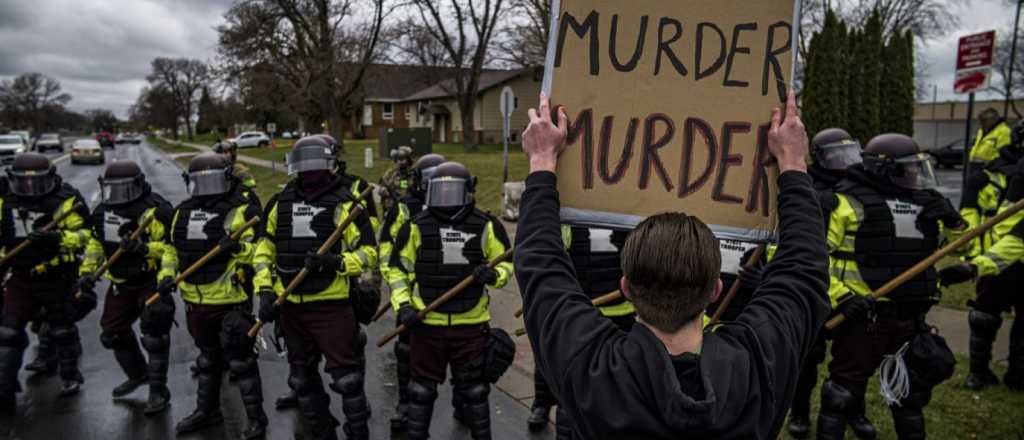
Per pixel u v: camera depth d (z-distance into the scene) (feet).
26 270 17.24
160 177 94.07
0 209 17.72
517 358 19.90
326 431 14.49
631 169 6.06
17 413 16.87
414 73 122.01
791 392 4.84
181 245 15.44
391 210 15.98
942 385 16.25
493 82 137.28
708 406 4.23
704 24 5.95
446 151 105.19
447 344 13.24
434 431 15.88
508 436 15.33
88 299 18.34
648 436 4.38
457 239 13.14
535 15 90.63
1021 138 16.58
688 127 5.99
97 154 121.19
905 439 12.20
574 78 6.12
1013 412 14.56
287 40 94.68
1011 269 14.90
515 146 120.06
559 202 5.79
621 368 4.56
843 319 11.94
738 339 4.88
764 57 5.86
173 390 18.34
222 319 15.48
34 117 349.20
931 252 12.10
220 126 263.49
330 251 13.66
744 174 5.90
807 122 72.74
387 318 25.32
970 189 16.99
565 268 5.30
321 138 14.29
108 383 18.94
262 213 14.38
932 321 20.92
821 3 111.24
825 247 5.39
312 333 13.84
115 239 17.01
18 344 17.40
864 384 12.32
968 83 27.50
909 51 75.05
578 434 4.77
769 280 5.34
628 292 4.98
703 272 4.64
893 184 12.03
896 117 75.31
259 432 15.48
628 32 6.03
